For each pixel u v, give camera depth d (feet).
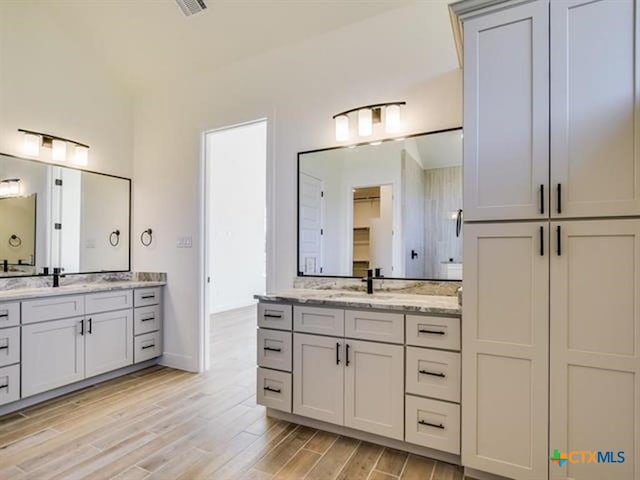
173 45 10.24
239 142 22.67
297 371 7.50
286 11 8.78
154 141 11.76
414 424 6.41
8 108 9.23
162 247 11.55
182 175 11.25
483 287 5.70
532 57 5.39
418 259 8.02
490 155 5.65
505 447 5.58
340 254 8.83
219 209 21.03
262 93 9.90
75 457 6.43
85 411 8.24
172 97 11.44
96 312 9.68
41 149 9.89
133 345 10.62
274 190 9.66
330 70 8.99
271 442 6.98
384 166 8.38
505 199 5.55
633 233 4.85
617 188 4.93
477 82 5.74
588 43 5.09
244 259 23.04
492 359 5.66
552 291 5.27
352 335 6.93
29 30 9.61
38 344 8.46
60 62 10.27
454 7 5.82
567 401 5.20
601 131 5.01
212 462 6.32
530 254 5.41
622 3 4.94
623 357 4.90
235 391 9.48
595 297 5.04
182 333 11.20
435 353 6.23
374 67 8.48
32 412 8.15
